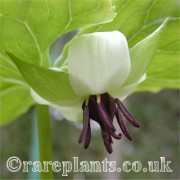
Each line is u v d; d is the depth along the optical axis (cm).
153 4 11
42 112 12
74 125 82
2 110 16
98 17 10
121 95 10
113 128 9
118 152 58
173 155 82
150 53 9
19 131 73
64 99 9
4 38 10
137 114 83
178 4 11
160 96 84
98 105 9
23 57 11
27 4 9
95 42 9
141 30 12
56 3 9
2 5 9
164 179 81
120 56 9
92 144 81
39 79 9
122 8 11
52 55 13
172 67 14
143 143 82
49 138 12
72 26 10
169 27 12
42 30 10
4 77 13
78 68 9
